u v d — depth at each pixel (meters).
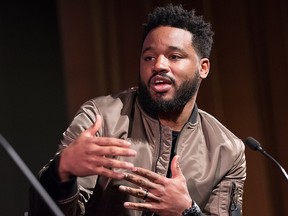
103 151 3.36
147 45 3.99
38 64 7.79
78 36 7.82
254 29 8.28
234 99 8.12
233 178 4.27
